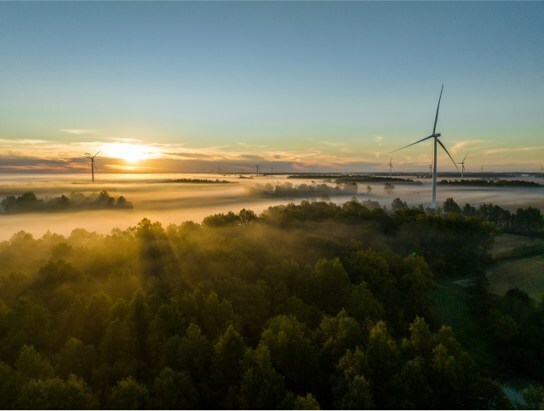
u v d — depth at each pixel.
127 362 43.81
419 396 39.34
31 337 46.56
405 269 76.06
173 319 48.94
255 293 59.56
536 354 60.56
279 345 43.75
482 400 41.47
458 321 72.12
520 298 71.56
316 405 34.44
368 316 56.81
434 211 154.38
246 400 38.09
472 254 98.69
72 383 34.81
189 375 41.28
